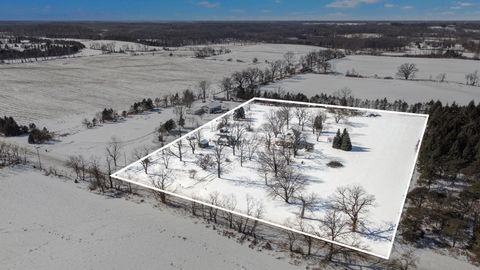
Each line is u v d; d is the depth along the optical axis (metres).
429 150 67.81
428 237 51.03
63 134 97.31
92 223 55.72
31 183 69.25
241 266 46.59
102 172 73.38
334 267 46.12
